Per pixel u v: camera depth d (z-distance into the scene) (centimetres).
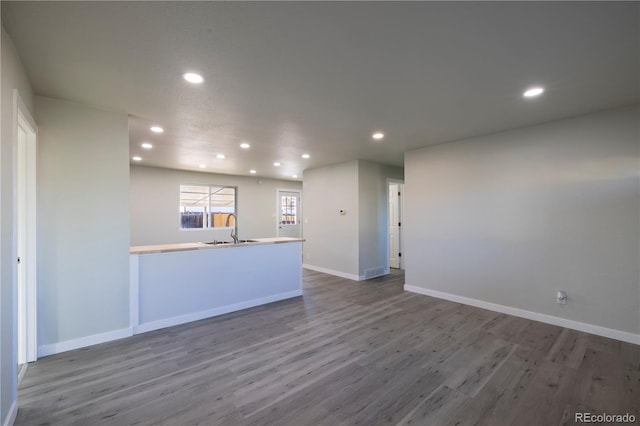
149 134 387
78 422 180
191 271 355
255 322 349
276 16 161
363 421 181
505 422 180
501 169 379
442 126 355
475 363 250
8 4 147
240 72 224
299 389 214
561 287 332
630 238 291
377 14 159
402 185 684
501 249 379
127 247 306
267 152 498
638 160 286
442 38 182
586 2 150
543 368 241
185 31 174
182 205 717
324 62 211
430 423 179
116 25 168
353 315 372
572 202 324
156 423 179
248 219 817
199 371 238
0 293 157
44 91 253
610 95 266
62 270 272
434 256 453
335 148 470
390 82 241
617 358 257
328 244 625
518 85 246
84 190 283
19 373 233
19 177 250
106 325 294
